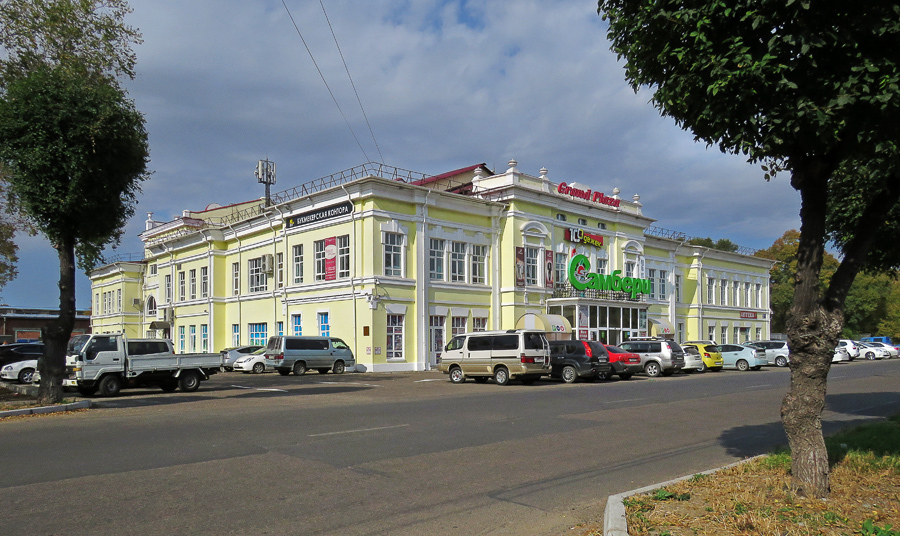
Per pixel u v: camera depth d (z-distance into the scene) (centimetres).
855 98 567
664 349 3080
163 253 5009
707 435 1167
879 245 1152
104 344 1934
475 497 727
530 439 1107
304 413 1438
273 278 3853
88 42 1789
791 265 7325
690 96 680
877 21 562
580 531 612
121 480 776
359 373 3064
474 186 3916
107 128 1587
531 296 3744
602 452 998
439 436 1123
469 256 3597
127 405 1655
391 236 3256
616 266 4378
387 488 757
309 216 3553
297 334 3625
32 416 1434
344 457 927
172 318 4769
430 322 3394
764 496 652
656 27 699
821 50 601
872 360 5162
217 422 1280
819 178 664
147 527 600
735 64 625
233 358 3400
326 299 3391
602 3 777
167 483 763
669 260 5088
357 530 606
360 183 3169
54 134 1552
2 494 709
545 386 2333
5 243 2775
